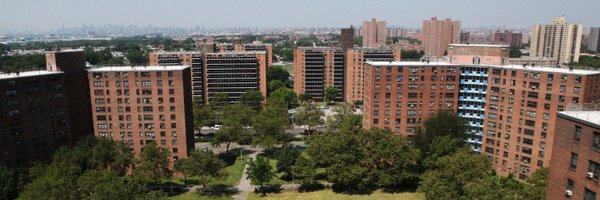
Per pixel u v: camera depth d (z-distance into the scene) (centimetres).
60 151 12431
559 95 12650
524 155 13850
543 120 13150
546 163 13225
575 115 5475
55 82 13250
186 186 13838
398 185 13862
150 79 14138
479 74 15138
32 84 12531
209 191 13412
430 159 13112
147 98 14275
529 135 13612
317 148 14162
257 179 13238
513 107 13988
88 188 9662
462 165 10800
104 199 9019
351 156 13100
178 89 14238
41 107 12862
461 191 10381
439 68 15438
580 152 5259
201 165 12975
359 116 19550
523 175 13975
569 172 5469
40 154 12962
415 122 15850
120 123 14450
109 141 12900
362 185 13050
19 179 11581
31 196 9456
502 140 14512
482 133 15450
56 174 10312
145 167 12588
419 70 15438
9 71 13338
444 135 14050
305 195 13125
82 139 13350
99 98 14275
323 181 14338
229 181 14425
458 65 15388
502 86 14262
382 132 13825
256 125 17850
